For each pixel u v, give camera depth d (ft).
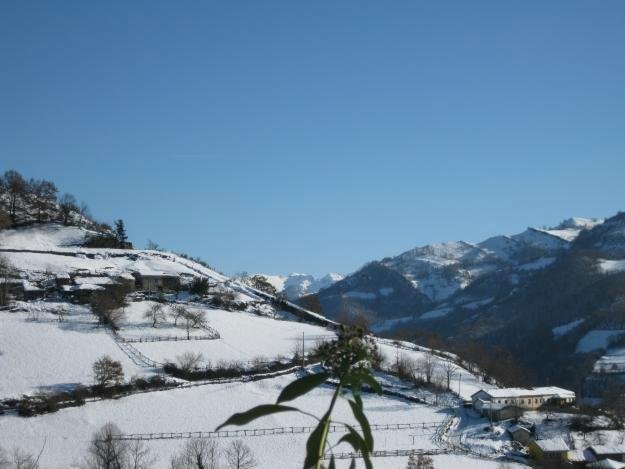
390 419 376.07
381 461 302.86
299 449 315.78
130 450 284.61
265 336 505.66
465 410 407.44
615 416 404.57
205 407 374.84
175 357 434.71
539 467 317.01
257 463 291.17
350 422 358.43
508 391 420.77
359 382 29.68
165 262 627.87
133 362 417.28
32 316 458.50
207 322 502.79
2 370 382.83
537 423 389.19
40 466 278.46
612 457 327.67
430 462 283.38
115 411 358.02
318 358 30.63
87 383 379.35
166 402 377.50
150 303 520.83
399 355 505.66
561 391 433.89
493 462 319.47
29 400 353.31
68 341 427.33
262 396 398.62
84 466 274.16
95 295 489.26
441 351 577.02
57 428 330.54
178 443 315.99
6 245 626.64
